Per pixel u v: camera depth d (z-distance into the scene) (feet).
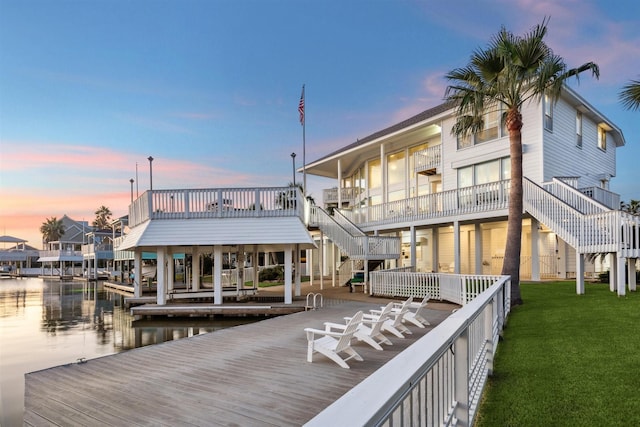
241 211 53.21
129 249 62.95
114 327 49.60
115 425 15.14
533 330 27.09
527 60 41.88
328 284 90.33
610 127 86.53
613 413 13.03
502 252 75.36
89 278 161.68
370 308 46.42
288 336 30.91
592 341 22.44
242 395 17.71
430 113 87.97
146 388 19.03
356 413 3.77
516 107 43.45
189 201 53.36
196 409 16.29
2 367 31.50
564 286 50.67
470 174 73.72
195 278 67.62
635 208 95.61
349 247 67.21
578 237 44.14
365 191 105.50
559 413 13.28
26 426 15.34
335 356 21.85
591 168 80.28
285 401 16.88
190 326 47.62
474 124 48.34
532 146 63.98
